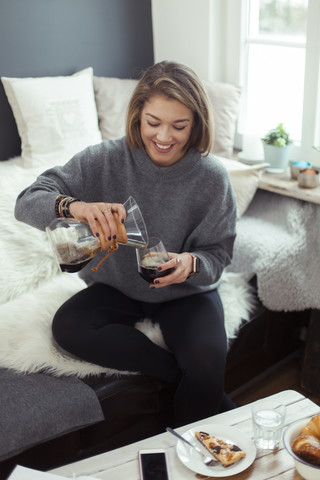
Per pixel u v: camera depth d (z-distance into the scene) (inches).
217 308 68.8
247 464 45.7
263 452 47.5
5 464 57.7
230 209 67.9
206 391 63.2
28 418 58.1
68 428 59.7
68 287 75.6
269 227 87.1
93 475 45.6
